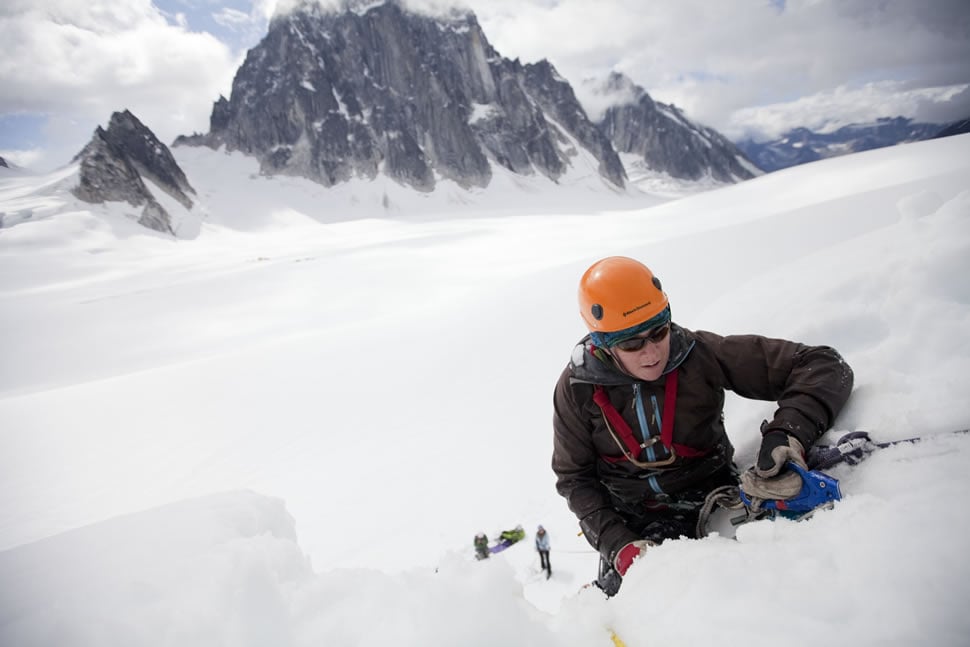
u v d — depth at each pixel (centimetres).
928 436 147
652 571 140
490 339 2061
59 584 137
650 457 191
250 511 180
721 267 1758
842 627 93
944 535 100
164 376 2389
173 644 114
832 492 142
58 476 1477
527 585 720
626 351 170
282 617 124
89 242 10938
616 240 6838
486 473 1085
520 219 14350
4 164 18225
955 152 5769
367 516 1020
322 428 1573
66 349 4600
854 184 5744
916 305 201
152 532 160
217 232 13762
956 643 81
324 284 5994
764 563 117
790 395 175
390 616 120
